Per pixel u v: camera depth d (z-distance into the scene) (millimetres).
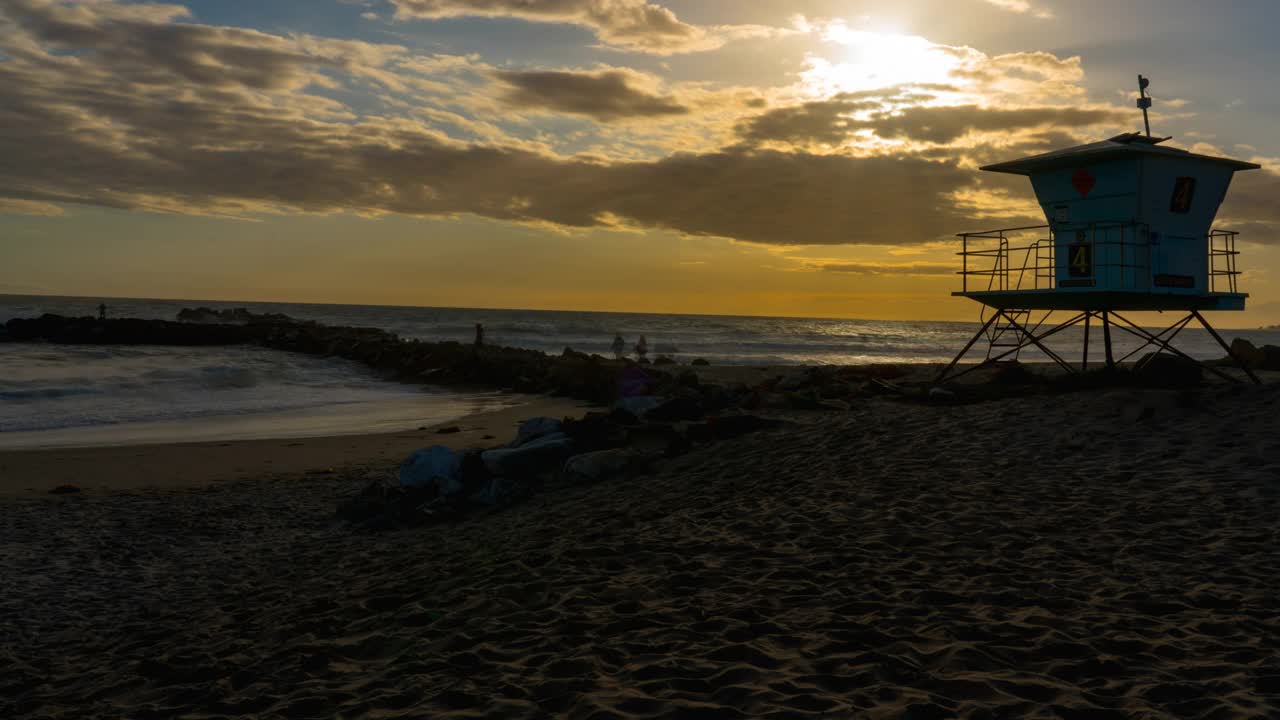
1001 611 4676
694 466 10227
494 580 6176
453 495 10078
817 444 10297
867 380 20016
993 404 12016
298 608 6266
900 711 3504
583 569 6188
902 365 24547
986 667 3936
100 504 10453
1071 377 15398
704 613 4969
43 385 23250
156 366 29688
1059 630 4340
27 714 4684
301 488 11477
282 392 24656
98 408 20203
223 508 10352
